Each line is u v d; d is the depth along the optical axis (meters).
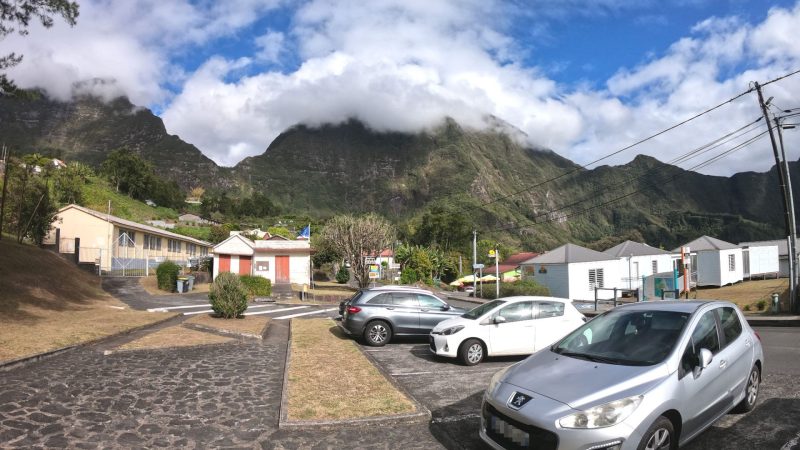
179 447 5.38
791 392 7.15
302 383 7.91
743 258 38.81
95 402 6.65
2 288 16.53
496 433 4.84
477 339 10.21
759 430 5.68
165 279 27.58
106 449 5.20
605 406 4.36
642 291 25.19
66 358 9.12
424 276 53.97
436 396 7.72
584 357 5.39
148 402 6.80
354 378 8.28
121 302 21.72
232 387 7.75
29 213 29.39
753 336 6.38
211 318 15.48
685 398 4.76
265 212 167.25
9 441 5.23
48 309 15.54
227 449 5.38
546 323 10.57
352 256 39.56
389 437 5.84
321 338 12.79
